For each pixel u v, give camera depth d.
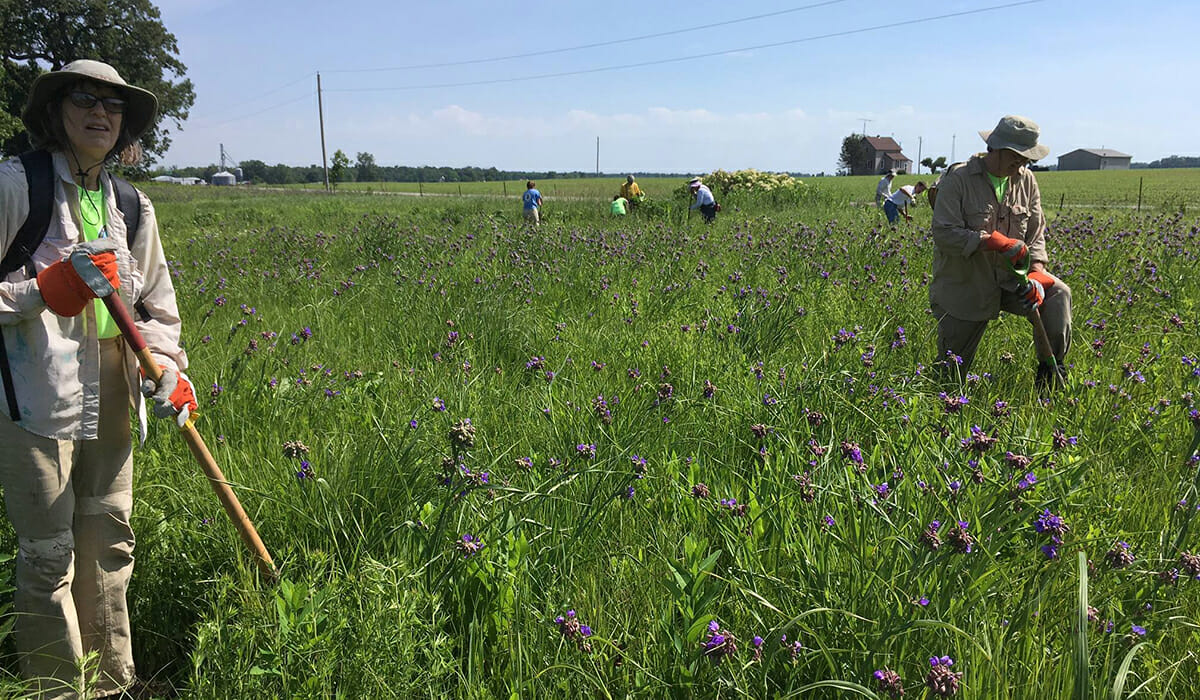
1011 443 3.15
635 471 3.05
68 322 2.34
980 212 4.70
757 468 3.18
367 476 3.13
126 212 2.53
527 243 10.55
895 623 2.10
